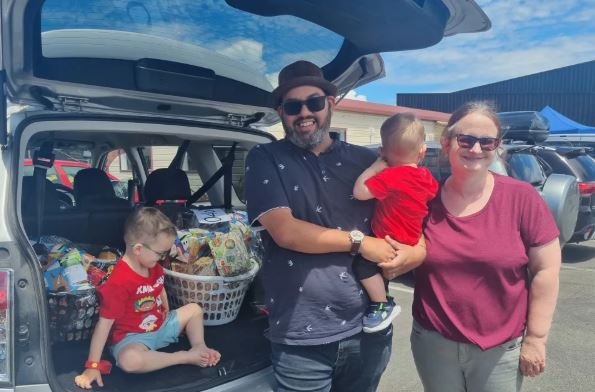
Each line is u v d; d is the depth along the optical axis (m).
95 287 2.21
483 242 1.89
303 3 2.03
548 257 1.90
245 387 1.99
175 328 2.26
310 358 1.82
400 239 1.90
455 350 1.99
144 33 2.26
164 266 2.56
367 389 2.01
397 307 1.94
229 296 2.50
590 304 4.95
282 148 1.88
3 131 1.80
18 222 1.70
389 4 1.88
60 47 2.09
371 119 15.59
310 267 1.79
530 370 1.93
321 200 1.84
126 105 2.64
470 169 1.89
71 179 4.41
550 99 29.23
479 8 1.97
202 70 2.53
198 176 4.10
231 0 2.04
